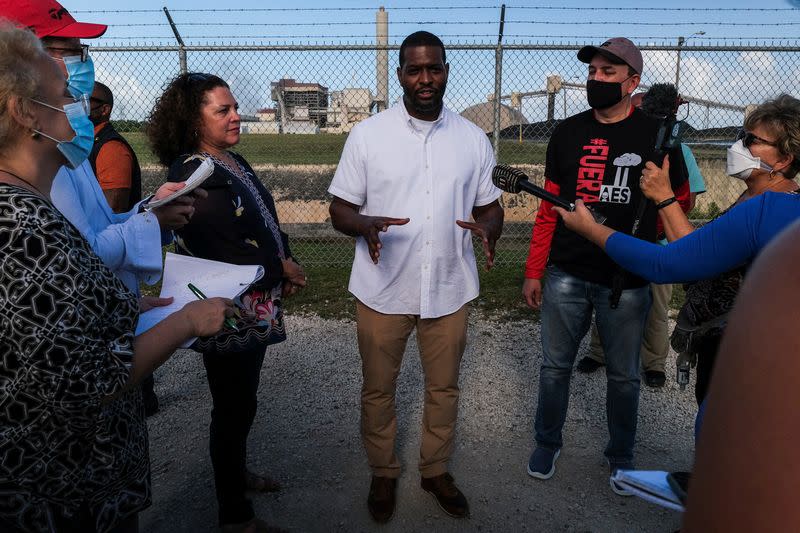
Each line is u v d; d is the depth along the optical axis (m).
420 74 2.49
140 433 1.68
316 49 6.63
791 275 0.45
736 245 1.58
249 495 3.02
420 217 2.63
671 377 4.29
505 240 7.77
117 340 1.40
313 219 8.59
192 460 3.36
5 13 1.65
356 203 2.73
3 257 1.22
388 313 2.71
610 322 2.87
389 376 2.79
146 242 1.77
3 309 1.22
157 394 4.15
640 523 2.83
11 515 1.37
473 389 4.14
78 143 1.45
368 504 2.87
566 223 2.13
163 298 1.90
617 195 2.81
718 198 8.34
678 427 3.65
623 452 3.04
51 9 1.73
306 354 4.73
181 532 2.78
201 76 2.49
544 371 3.08
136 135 9.44
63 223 1.33
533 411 3.85
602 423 3.70
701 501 0.48
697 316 2.21
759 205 1.55
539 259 3.11
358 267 2.76
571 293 2.93
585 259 2.86
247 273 2.03
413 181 2.62
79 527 1.51
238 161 2.68
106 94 3.38
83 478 1.45
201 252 2.34
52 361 1.24
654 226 2.80
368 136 2.65
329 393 4.11
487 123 7.46
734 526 0.44
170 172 2.33
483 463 3.29
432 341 2.77
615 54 2.68
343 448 3.46
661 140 2.54
